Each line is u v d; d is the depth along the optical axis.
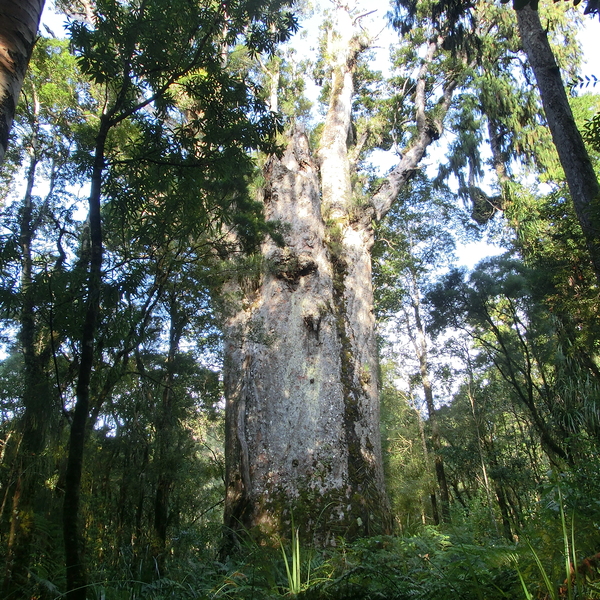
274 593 3.75
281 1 5.89
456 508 18.09
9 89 3.20
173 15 5.33
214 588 4.15
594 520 2.98
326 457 10.94
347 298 13.63
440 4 11.61
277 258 12.89
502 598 2.75
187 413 14.01
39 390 5.74
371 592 3.16
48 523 5.64
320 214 14.38
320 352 12.12
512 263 14.27
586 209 8.29
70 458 3.79
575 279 11.89
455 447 18.81
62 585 4.95
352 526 10.13
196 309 8.96
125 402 10.41
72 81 12.50
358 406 11.99
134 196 5.50
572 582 2.56
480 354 19.92
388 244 22.83
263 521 10.23
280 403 11.55
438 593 2.93
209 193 7.30
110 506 9.77
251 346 12.30
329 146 17.11
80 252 7.02
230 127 5.78
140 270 5.04
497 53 21.06
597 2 4.65
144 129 5.70
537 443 18.17
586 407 11.44
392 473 19.28
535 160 19.94
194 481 13.04
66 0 12.27
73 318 4.90
